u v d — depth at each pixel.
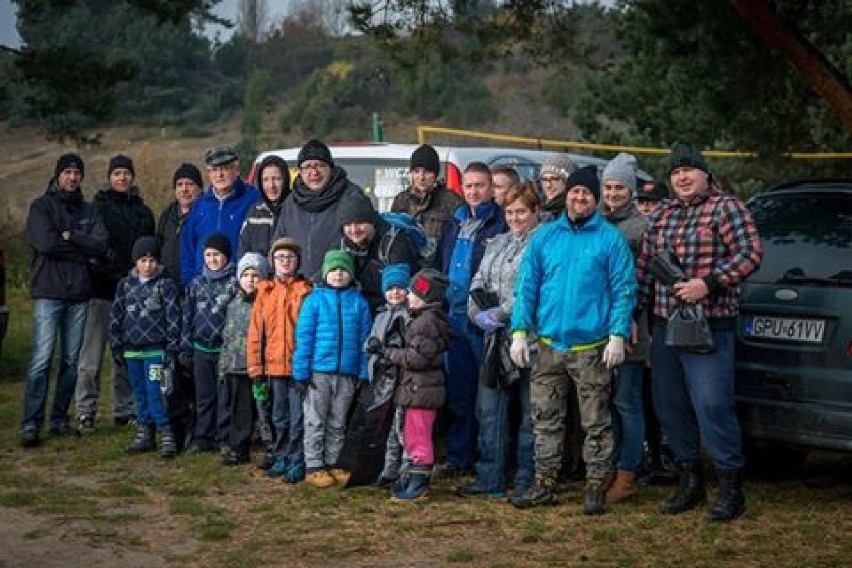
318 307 7.78
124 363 8.93
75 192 9.27
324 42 58.66
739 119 13.10
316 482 7.72
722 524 6.83
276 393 8.02
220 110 50.69
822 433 7.06
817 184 7.88
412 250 8.06
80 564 6.07
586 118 21.73
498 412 7.43
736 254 6.75
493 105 45.59
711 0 11.39
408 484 7.37
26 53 18.16
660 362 7.02
